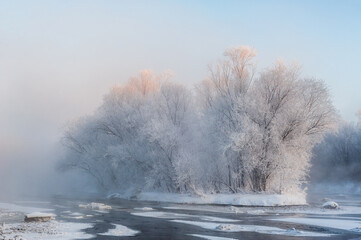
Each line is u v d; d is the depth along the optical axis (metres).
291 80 52.91
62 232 26.55
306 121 51.00
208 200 51.09
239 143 49.81
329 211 41.56
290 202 48.97
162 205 49.28
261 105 51.94
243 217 36.09
